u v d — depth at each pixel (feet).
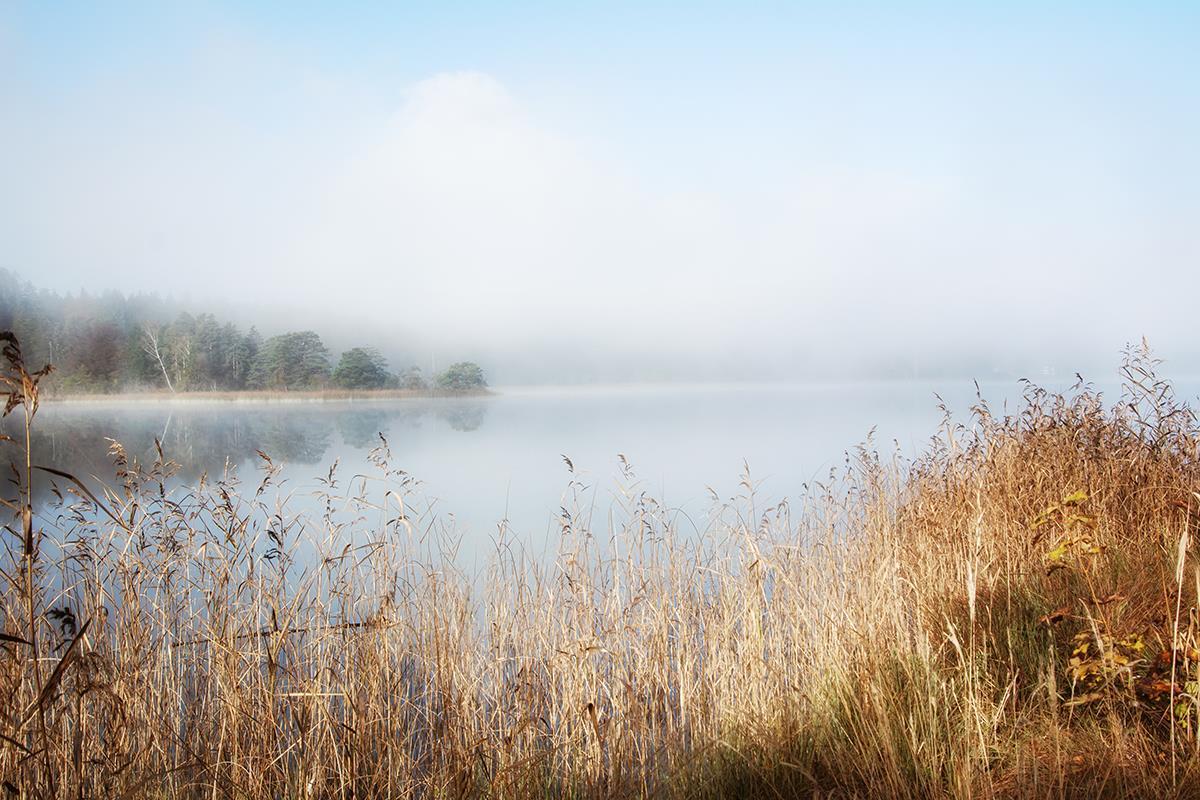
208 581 16.25
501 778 11.74
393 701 15.75
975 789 9.62
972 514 20.39
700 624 17.92
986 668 12.98
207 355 305.53
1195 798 8.66
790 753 11.69
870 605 16.16
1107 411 26.00
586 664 15.51
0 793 9.52
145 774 11.68
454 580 20.52
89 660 9.70
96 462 69.77
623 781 12.39
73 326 287.28
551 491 55.42
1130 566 15.90
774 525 26.61
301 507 28.71
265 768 12.50
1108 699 10.68
